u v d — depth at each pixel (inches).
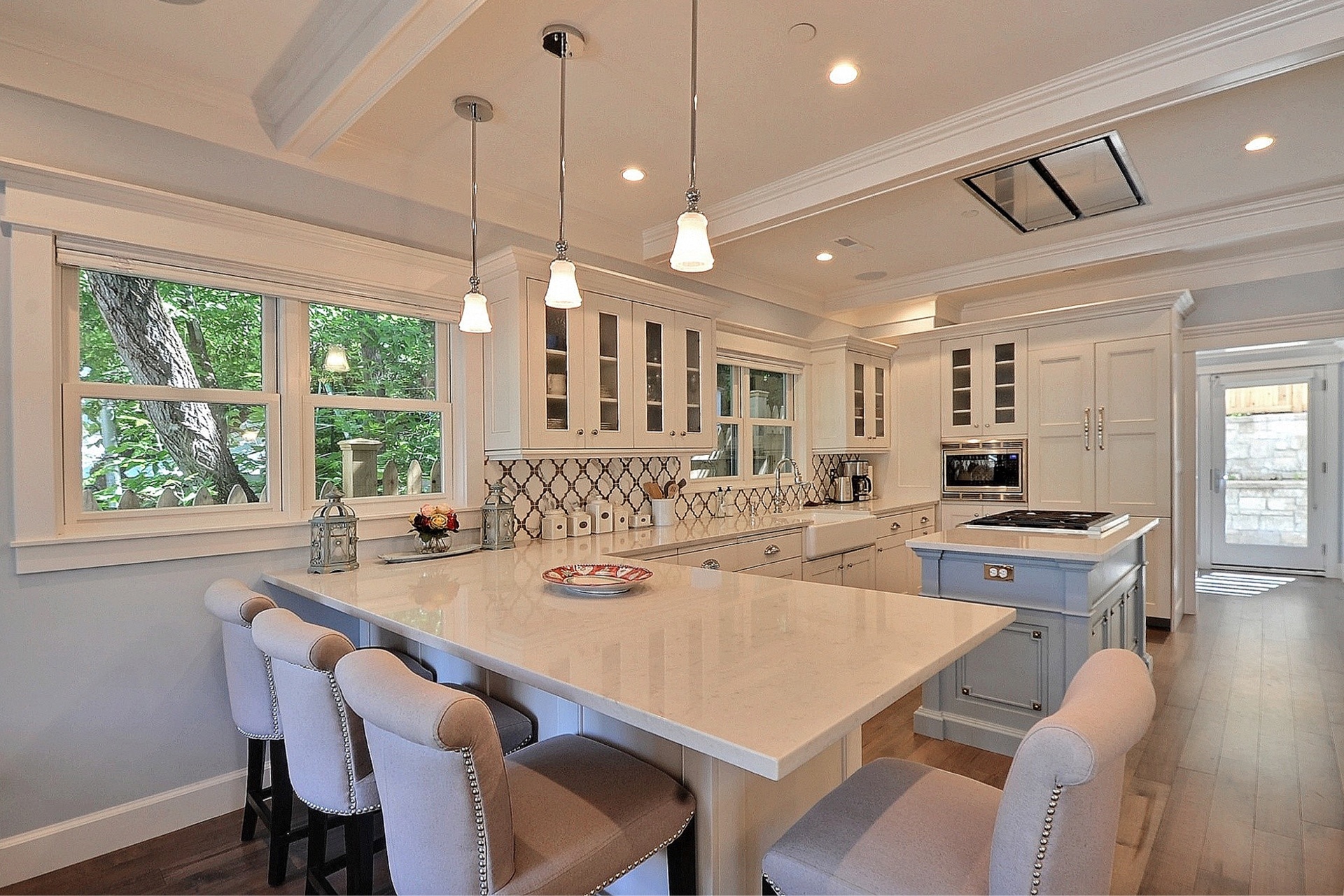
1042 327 194.9
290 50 83.9
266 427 100.5
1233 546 274.4
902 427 226.5
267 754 98.7
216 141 92.9
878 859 43.7
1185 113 101.1
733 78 90.2
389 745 42.4
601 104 96.4
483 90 92.0
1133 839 82.9
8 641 78.6
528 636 60.6
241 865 81.4
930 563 116.2
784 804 61.5
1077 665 101.0
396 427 114.6
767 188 126.0
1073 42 84.0
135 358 89.2
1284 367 260.2
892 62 87.6
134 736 87.2
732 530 142.5
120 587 86.4
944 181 125.2
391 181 111.1
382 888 74.3
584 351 124.7
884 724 121.9
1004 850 36.2
